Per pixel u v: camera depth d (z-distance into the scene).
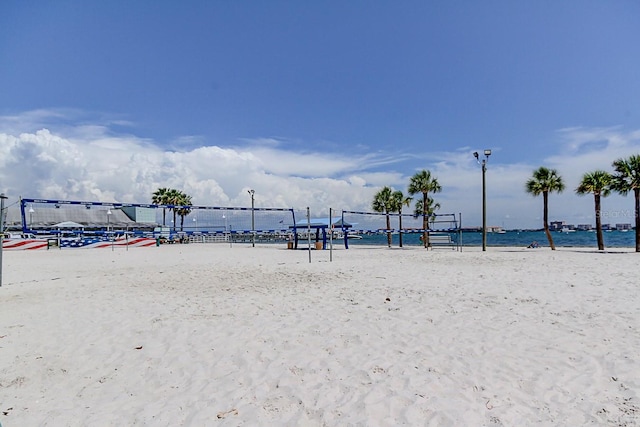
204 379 2.84
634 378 2.71
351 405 2.40
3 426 2.20
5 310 5.11
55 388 2.72
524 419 2.21
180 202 43.38
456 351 3.34
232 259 13.46
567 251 17.19
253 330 4.04
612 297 5.39
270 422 2.23
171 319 4.54
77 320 4.53
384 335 3.82
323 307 5.11
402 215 22.83
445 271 8.85
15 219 28.56
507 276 7.78
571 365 2.98
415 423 2.19
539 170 18.50
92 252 19.05
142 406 2.45
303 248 22.64
